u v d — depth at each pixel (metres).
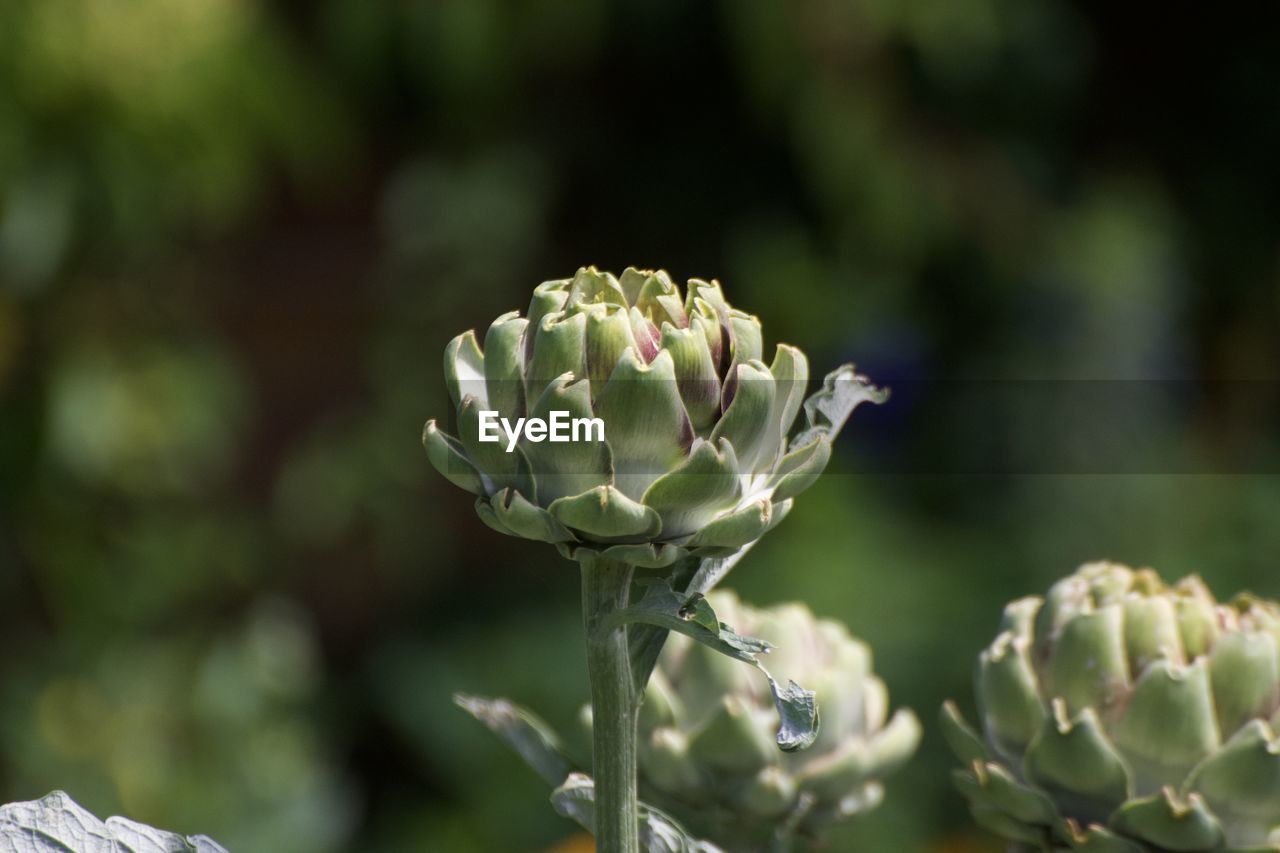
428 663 4.69
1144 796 1.02
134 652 3.90
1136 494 4.23
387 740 4.86
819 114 4.61
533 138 5.14
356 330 5.20
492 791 4.39
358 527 5.02
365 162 5.17
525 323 0.85
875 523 4.37
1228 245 5.55
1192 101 5.55
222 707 3.88
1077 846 1.01
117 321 3.90
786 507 0.86
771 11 4.52
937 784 3.59
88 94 3.53
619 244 5.24
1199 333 5.59
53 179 3.54
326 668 4.96
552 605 4.73
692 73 5.06
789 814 1.17
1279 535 3.91
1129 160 5.48
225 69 3.80
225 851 0.98
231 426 4.45
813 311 4.82
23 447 3.76
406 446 4.93
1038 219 4.99
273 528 4.78
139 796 3.68
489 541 5.10
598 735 0.86
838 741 1.18
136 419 3.87
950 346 4.99
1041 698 1.06
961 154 4.91
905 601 3.99
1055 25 5.09
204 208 3.91
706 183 5.12
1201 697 1.00
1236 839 1.00
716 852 0.98
